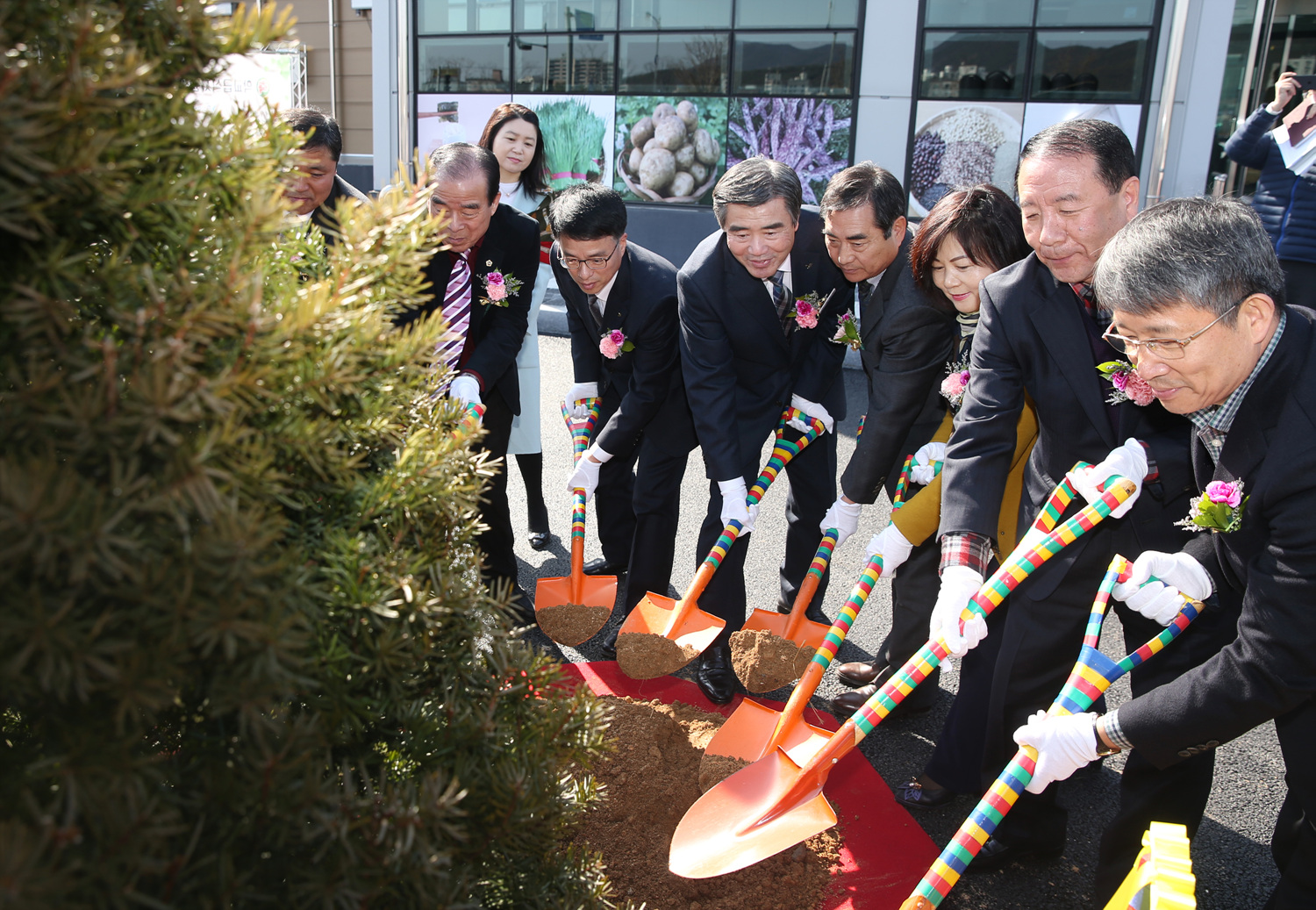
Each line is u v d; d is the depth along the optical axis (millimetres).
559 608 3084
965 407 2258
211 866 847
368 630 985
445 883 944
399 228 1030
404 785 972
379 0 9109
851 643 3408
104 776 759
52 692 776
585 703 1226
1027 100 7352
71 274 777
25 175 706
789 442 3129
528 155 4590
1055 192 1872
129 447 763
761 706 2518
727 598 3047
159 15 831
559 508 4609
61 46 755
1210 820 2477
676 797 2354
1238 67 7543
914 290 2537
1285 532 1458
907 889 2164
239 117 940
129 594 740
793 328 3021
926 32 7430
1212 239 1407
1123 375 1927
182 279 823
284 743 879
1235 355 1453
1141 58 7043
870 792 2531
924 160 7719
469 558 1170
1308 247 5176
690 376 2941
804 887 2156
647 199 8680
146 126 823
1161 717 1606
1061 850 2303
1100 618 1885
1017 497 2459
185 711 908
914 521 2510
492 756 1106
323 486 1015
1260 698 1492
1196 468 1808
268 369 836
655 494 3197
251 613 816
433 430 1152
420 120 9305
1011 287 2145
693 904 2035
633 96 8477
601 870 1355
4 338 788
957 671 3227
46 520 688
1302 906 1597
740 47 8008
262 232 893
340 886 875
